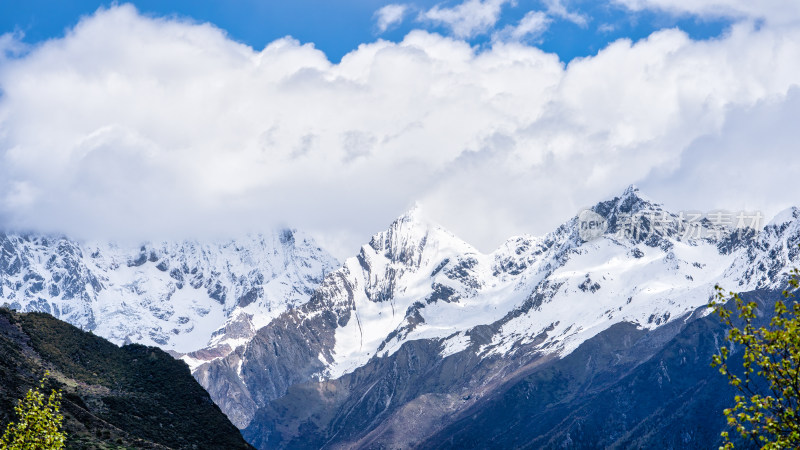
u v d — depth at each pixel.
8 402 147.25
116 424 173.25
